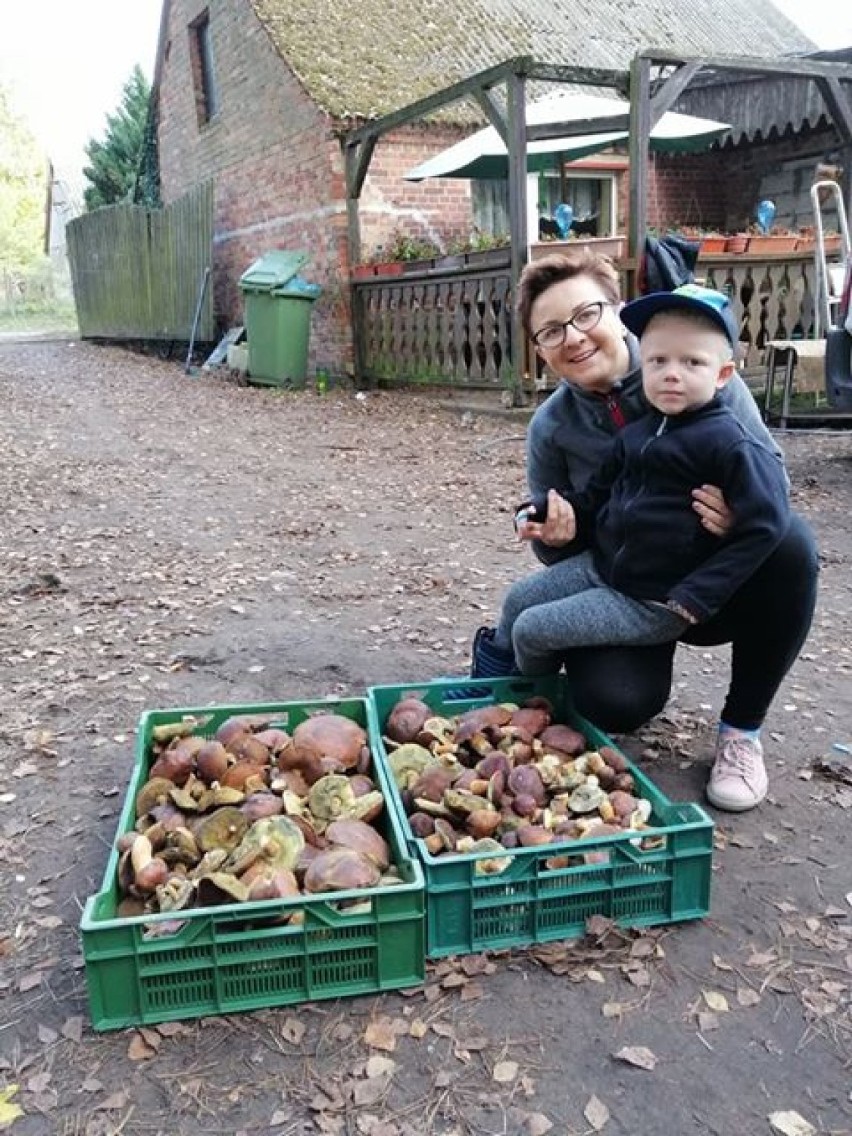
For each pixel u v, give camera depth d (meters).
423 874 1.14
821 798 1.51
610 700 1.47
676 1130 0.94
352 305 6.77
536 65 4.72
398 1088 0.99
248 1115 0.96
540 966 1.15
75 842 1.44
